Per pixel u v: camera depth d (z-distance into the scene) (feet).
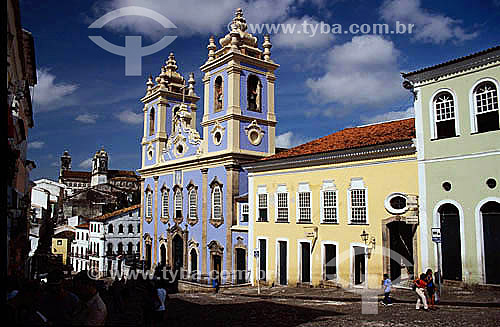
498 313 43.11
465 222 59.62
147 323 36.83
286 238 88.28
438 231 56.18
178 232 131.75
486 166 57.93
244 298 75.82
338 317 44.83
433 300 48.32
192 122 160.45
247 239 105.29
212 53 124.57
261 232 95.25
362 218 74.33
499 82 57.16
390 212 69.31
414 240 65.72
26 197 80.33
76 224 240.53
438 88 64.13
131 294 91.15
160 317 36.99
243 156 114.21
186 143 133.80
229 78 115.96
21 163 73.72
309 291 76.13
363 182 74.23
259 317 46.62
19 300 25.62
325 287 78.59
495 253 56.49
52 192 265.13
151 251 150.51
